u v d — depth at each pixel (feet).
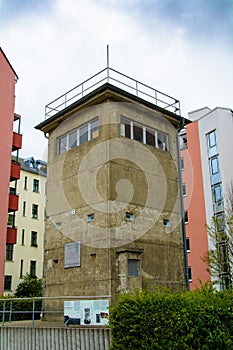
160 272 44.70
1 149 76.48
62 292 45.14
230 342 20.16
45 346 30.78
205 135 95.50
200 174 94.22
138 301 22.33
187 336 19.92
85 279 43.01
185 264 47.98
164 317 20.88
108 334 26.86
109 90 46.29
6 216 74.49
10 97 80.89
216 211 87.71
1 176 75.31
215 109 94.22
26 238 115.75
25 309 53.98
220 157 90.12
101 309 30.07
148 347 20.80
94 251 42.91
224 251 64.75
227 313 21.20
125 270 40.75
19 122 85.30
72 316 31.78
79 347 28.35
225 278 63.16
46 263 48.65
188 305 21.11
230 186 86.43
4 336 34.73
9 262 108.47
